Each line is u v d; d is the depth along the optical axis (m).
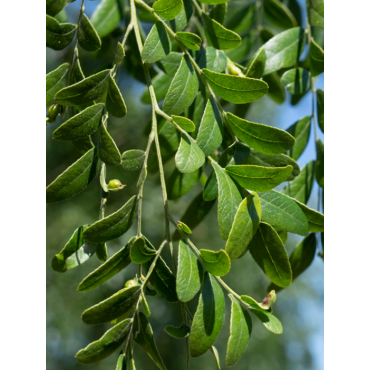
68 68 0.61
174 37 0.60
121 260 0.56
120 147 2.30
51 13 0.61
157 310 2.52
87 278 0.55
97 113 0.58
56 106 0.62
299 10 0.86
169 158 0.70
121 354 0.55
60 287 2.39
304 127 0.69
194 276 0.54
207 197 0.58
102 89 0.58
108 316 0.55
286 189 0.67
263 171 0.56
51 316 2.36
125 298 0.55
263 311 0.56
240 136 0.59
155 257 0.56
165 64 0.70
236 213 0.55
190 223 0.70
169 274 0.56
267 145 0.58
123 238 2.30
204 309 0.54
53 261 0.58
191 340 0.53
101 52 0.76
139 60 0.76
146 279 0.55
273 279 0.57
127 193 2.36
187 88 0.59
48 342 2.39
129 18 0.77
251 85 0.58
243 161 0.59
